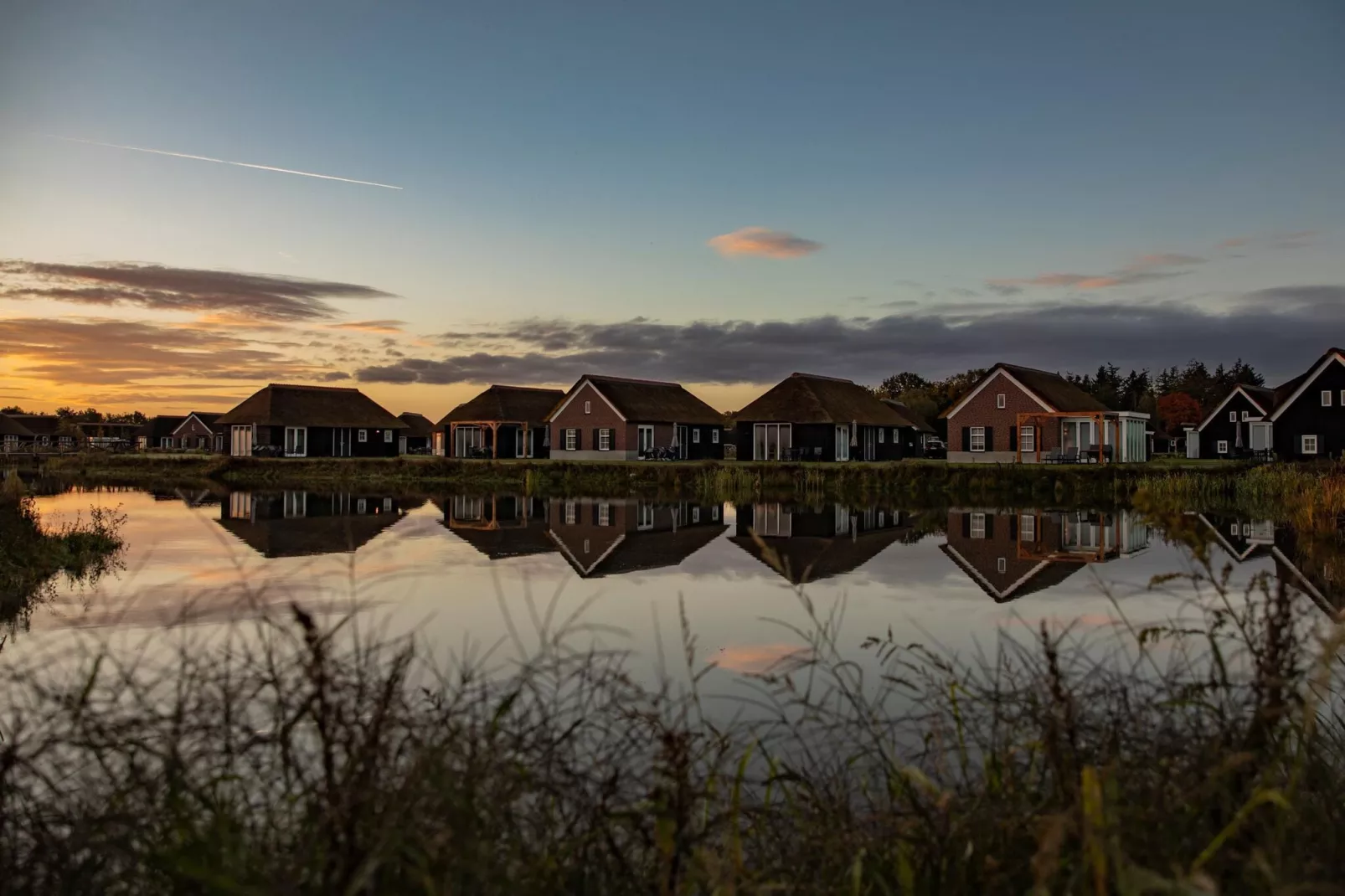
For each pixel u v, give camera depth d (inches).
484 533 869.2
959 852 138.0
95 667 149.8
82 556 636.1
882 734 169.9
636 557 693.3
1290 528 874.8
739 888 129.6
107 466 2363.4
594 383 2130.9
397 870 117.0
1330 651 130.3
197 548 722.8
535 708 168.4
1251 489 1232.8
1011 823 135.3
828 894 136.6
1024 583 552.4
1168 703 151.6
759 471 1541.6
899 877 134.9
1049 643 151.7
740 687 280.5
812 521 1016.2
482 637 367.9
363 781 118.7
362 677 132.1
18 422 4370.1
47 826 139.6
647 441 2134.6
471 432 2415.1
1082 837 110.3
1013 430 1859.0
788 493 1466.5
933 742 191.2
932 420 3275.1
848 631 397.1
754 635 388.5
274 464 2014.0
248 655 158.6
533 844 142.3
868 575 591.2
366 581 522.6
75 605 434.9
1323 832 132.6
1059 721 146.5
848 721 178.2
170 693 179.9
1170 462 1930.4
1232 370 4586.6
